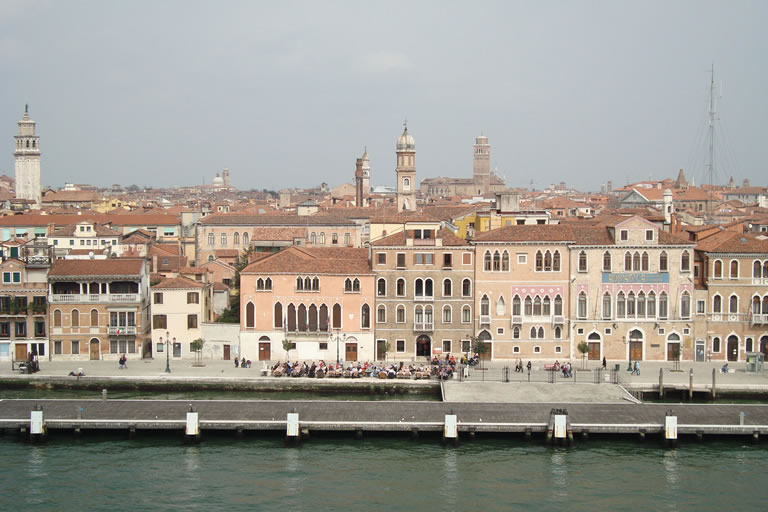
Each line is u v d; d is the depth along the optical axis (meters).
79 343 115.50
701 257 116.31
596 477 76.81
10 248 124.31
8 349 114.88
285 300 114.50
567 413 87.44
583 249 114.31
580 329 114.75
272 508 70.88
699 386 99.88
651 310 114.81
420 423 86.00
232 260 159.38
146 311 119.56
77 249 145.00
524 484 75.38
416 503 71.88
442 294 114.75
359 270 114.62
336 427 85.94
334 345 114.75
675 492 73.88
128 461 80.44
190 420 84.81
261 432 87.69
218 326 116.69
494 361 114.38
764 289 114.31
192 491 73.94
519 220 139.88
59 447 83.94
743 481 76.12
